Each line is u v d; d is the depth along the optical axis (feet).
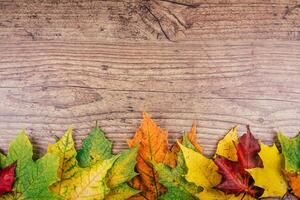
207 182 1.40
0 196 1.32
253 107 1.51
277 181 1.42
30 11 1.53
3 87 1.49
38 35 1.52
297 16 1.55
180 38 1.54
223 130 1.50
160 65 1.52
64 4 1.54
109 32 1.53
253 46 1.54
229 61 1.53
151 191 1.43
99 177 1.34
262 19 1.55
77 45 1.52
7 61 1.50
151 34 1.53
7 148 1.46
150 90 1.51
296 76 1.53
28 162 1.34
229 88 1.52
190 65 1.52
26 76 1.50
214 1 1.55
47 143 1.47
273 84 1.53
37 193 1.32
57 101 1.49
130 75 1.51
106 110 1.49
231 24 1.55
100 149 1.42
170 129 1.49
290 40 1.54
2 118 1.47
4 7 1.53
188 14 1.54
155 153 1.44
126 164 1.39
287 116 1.51
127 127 1.48
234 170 1.39
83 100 1.49
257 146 1.42
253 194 1.41
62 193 1.34
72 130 1.48
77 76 1.51
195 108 1.50
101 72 1.51
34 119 1.48
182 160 1.42
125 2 1.54
